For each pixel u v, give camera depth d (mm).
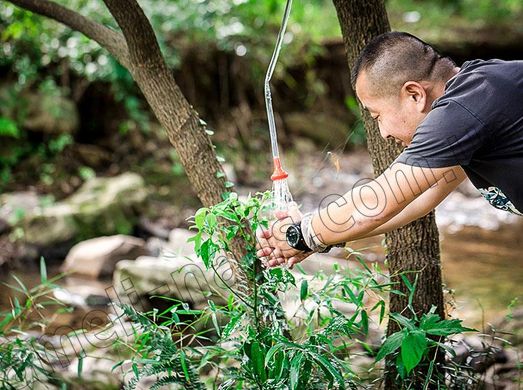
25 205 6273
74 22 2797
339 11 2578
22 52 7395
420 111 2090
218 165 2592
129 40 2543
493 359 3039
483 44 9938
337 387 2365
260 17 8758
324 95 9188
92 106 7801
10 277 5332
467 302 4617
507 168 1983
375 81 2094
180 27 8086
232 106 8633
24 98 7238
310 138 8898
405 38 2098
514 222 6855
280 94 8969
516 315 3723
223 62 8484
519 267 5516
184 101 2592
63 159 7262
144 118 7660
